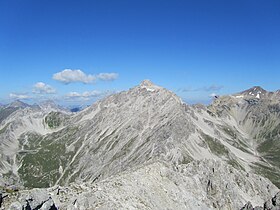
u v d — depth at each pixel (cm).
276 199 10538
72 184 7400
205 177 14900
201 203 11338
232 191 14975
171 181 11344
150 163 12638
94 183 8106
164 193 10075
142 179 9938
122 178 9219
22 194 5069
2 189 5391
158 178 10812
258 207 11244
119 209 7025
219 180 15175
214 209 12669
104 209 6706
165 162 13912
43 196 5231
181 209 9969
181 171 14250
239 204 14600
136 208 7750
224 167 17038
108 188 7950
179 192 10856
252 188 17050
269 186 17875
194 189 12800
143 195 8875
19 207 4716
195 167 15188
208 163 16362
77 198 6556
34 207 5000
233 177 16888
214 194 14288
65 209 6109
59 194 6481
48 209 5188
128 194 8256
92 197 6862
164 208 9138
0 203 4766
